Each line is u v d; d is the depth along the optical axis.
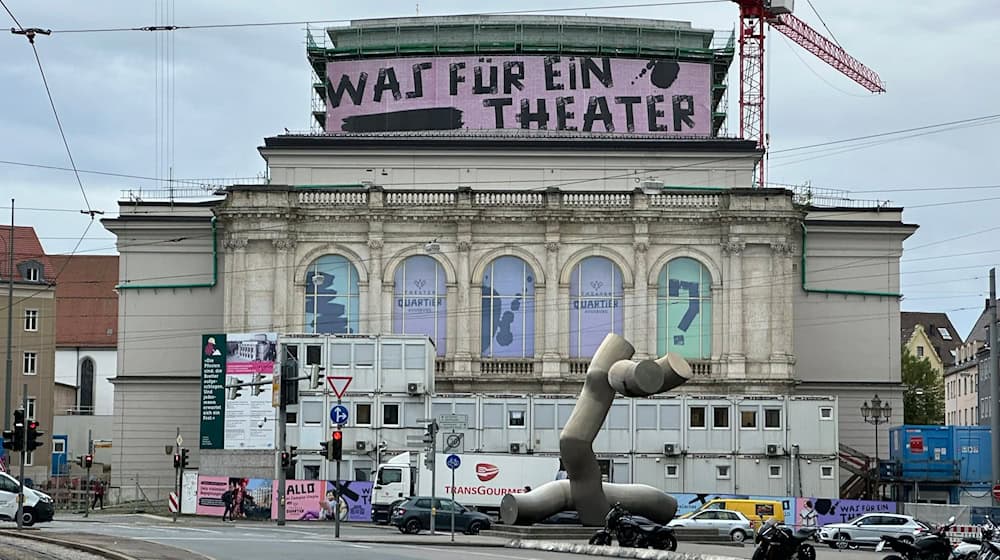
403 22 108.19
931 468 93.38
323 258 99.94
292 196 99.44
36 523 68.25
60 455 133.88
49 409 133.75
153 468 104.31
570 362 99.12
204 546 48.81
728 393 97.75
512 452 92.12
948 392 175.00
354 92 108.25
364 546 52.28
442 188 104.88
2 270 132.50
